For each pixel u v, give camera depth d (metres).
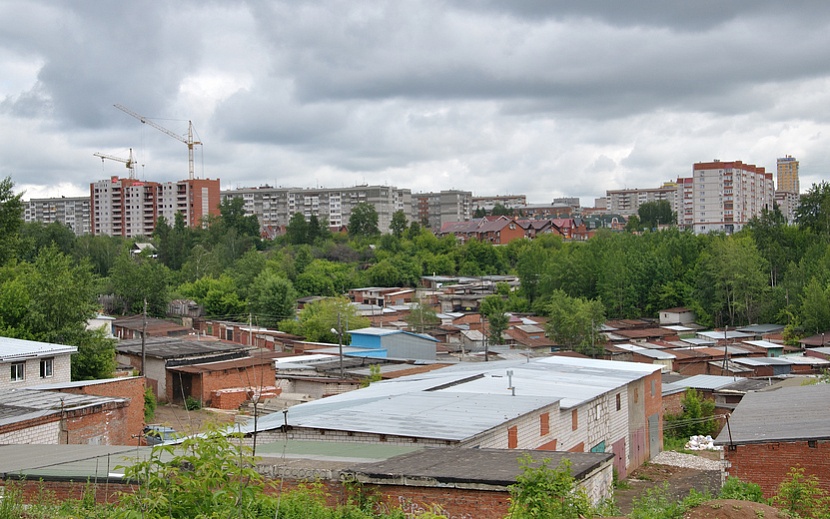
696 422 39.16
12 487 14.88
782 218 95.06
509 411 21.86
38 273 45.69
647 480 29.50
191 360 44.16
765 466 19.83
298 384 41.59
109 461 16.59
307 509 13.12
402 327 73.62
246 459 10.95
